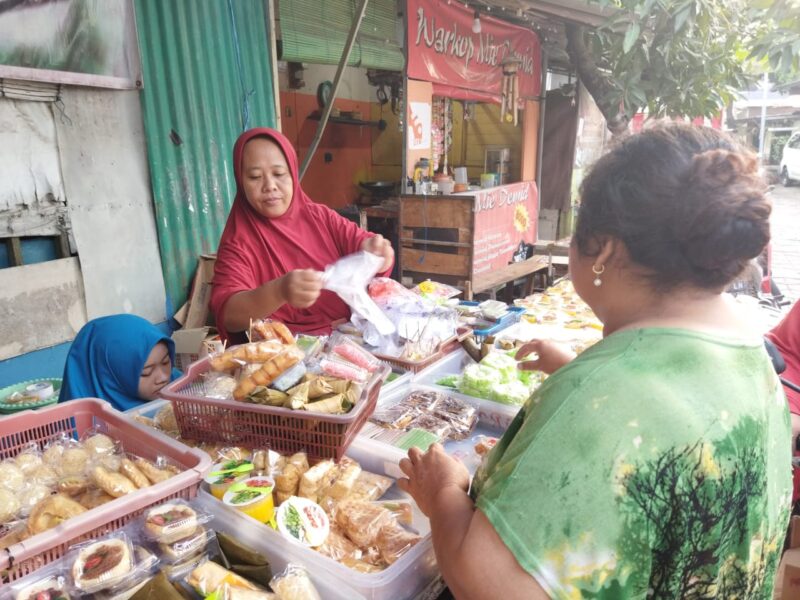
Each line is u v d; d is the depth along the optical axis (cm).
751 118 1354
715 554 73
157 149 383
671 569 71
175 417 155
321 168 766
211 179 416
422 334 220
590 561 65
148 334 210
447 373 226
